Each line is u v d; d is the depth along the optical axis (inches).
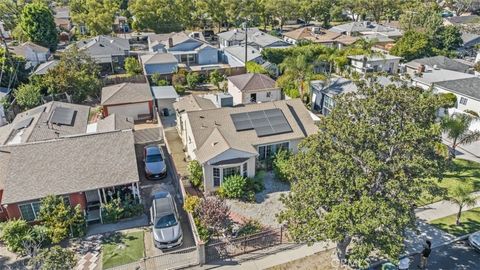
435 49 2479.1
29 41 2701.8
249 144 1093.1
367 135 644.1
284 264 764.6
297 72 1802.4
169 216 862.5
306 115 1238.3
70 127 1274.6
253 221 902.4
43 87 1753.2
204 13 3708.2
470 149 1302.9
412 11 3474.4
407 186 610.9
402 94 677.3
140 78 2101.4
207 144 1079.0
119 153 970.7
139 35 3540.8
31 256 766.5
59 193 866.1
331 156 665.0
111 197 937.5
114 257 789.9
